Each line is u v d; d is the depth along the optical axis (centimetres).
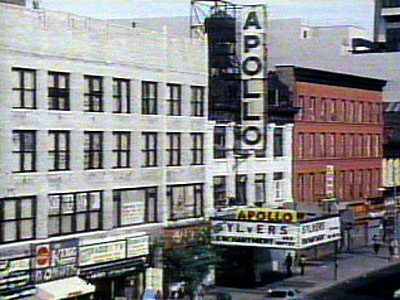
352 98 8238
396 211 8150
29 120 4406
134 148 5159
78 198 4744
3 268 4112
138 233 5097
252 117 6353
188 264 5219
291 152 7062
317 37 10450
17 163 4372
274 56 10538
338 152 7938
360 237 8038
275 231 5603
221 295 5219
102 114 4888
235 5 6738
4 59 4244
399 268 6644
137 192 5203
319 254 7038
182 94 5600
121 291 4931
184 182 5609
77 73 4697
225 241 5697
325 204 6831
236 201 6138
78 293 4356
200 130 5778
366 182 8531
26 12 4372
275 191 6831
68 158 4675
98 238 4831
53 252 4422
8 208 4319
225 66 6253
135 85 5147
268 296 5259
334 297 5312
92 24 4803
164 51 5394
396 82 9750
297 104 7162
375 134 8756
